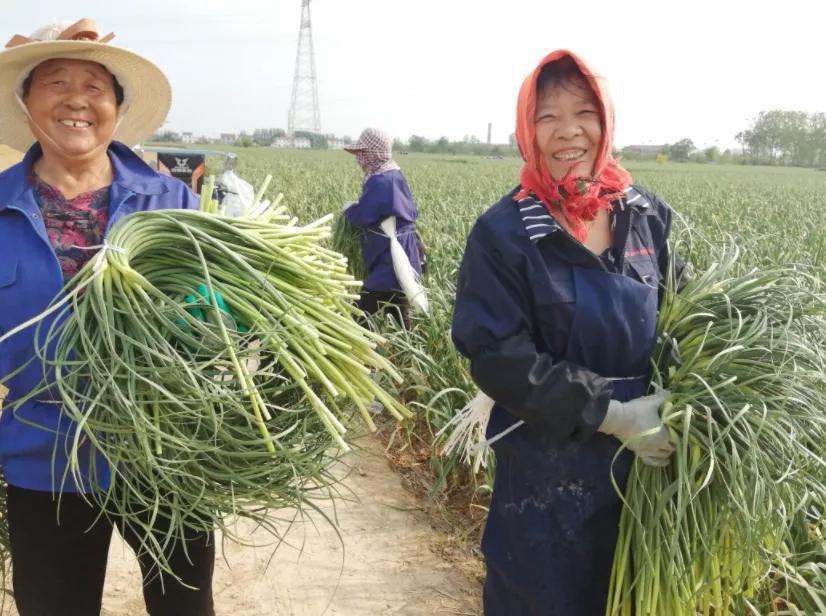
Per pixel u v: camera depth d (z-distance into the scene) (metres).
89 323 1.64
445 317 4.40
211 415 1.61
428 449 4.15
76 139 1.84
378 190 4.68
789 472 1.79
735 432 1.80
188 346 1.67
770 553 1.85
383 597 2.86
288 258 1.85
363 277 5.53
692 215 12.15
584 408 1.72
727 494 1.82
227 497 1.77
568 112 1.78
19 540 1.84
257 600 2.82
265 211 2.10
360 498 3.61
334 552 3.16
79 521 1.84
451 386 4.01
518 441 1.90
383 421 4.43
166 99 2.16
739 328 1.80
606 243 1.89
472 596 2.89
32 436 1.76
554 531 1.88
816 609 2.49
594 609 1.93
